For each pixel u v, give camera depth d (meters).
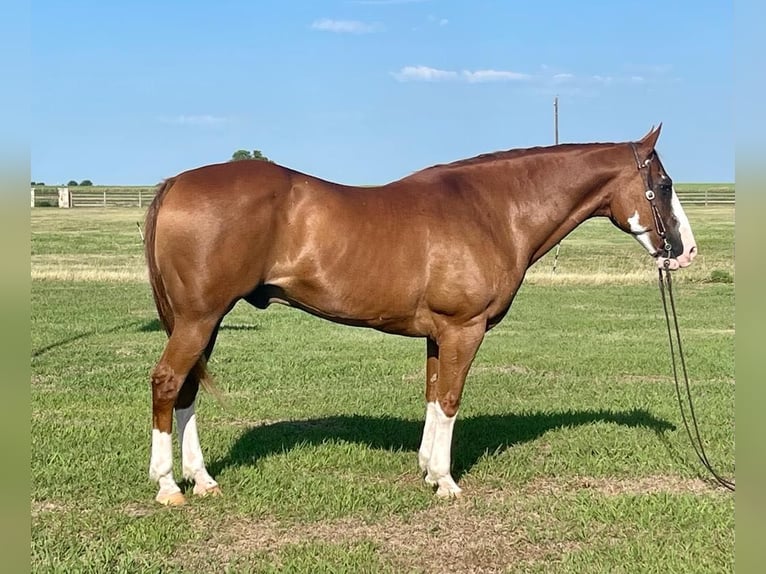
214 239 4.96
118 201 58.81
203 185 5.05
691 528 5.12
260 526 5.09
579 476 6.23
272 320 16.91
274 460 6.35
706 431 7.48
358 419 7.93
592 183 5.97
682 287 23.19
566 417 8.13
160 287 5.19
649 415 8.24
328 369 10.88
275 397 9.01
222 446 6.76
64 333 13.79
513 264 5.78
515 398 9.17
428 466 5.84
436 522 5.21
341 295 5.34
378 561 4.58
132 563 4.46
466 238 5.47
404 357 12.05
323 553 4.62
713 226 39.56
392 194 5.52
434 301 5.46
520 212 5.81
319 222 5.20
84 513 5.18
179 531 4.88
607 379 10.40
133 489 5.59
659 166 6.05
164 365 5.14
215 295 5.05
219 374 10.37
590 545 4.85
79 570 4.29
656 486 6.03
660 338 14.26
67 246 32.75
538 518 5.29
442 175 5.79
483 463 6.42
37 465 6.03
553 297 20.86
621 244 35.94
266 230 5.11
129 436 6.95
